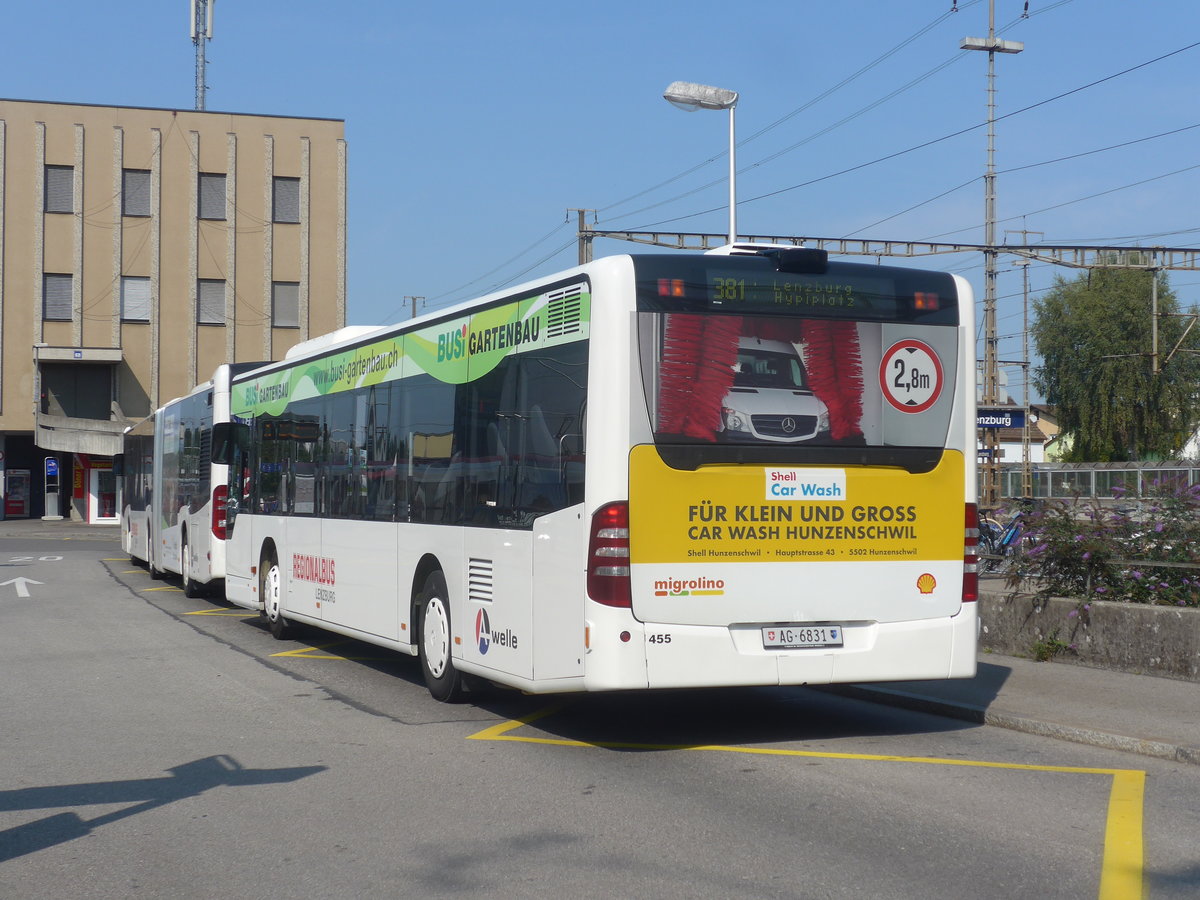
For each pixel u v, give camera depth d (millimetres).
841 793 7340
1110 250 40375
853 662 8750
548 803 7137
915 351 9016
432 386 10945
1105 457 65125
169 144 57594
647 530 8297
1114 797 7207
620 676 8211
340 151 59312
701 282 8508
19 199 56094
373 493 12258
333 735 9352
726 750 8734
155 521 26594
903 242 38688
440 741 9102
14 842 6473
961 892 5418
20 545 42281
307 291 58938
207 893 5590
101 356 56188
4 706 10781
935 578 9008
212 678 12461
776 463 8594
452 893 5504
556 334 8852
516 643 9250
